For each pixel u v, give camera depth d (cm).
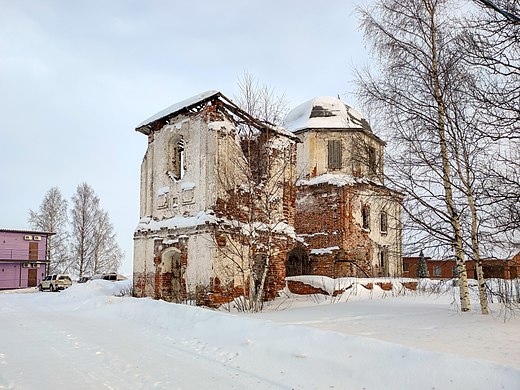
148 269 1995
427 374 605
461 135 1254
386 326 1066
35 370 756
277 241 2012
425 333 955
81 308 1762
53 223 5191
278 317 1287
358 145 1486
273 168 2036
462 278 1377
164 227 1931
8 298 2523
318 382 664
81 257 4506
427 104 1323
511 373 548
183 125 1964
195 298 1731
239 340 897
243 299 1681
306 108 2902
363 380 644
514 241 1119
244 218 1869
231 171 1853
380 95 1366
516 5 872
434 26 1373
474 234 1263
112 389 648
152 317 1299
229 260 1775
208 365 785
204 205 1794
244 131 1964
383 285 2308
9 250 4500
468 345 808
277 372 723
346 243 2553
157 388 654
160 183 2033
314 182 2684
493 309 1416
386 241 2817
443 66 1294
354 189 2525
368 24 1386
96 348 931
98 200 4844
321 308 1591
